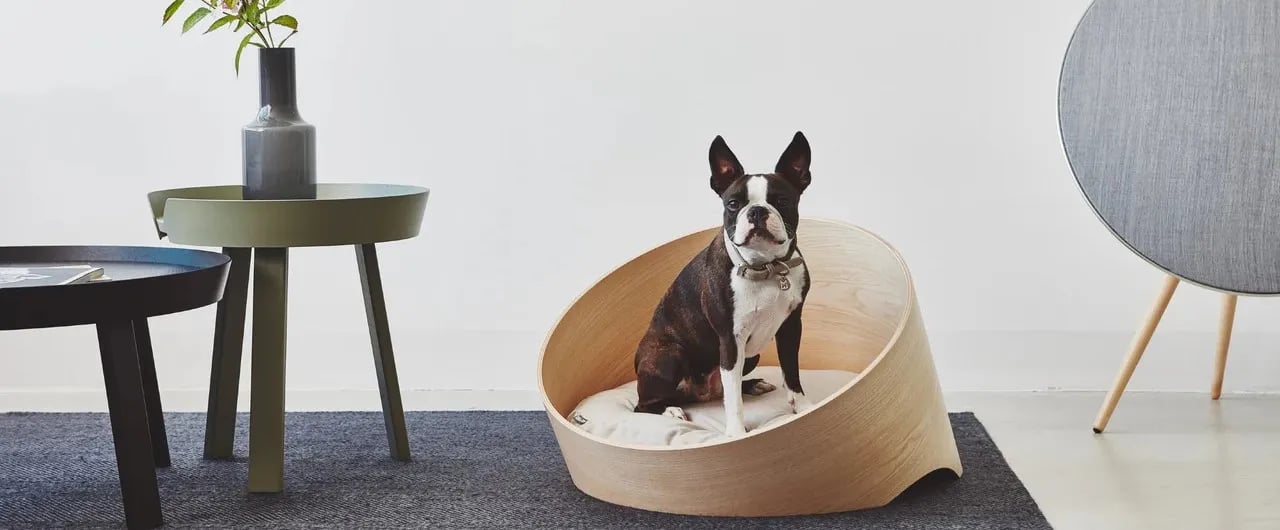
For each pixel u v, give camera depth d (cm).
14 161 278
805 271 187
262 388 182
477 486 187
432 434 225
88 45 275
